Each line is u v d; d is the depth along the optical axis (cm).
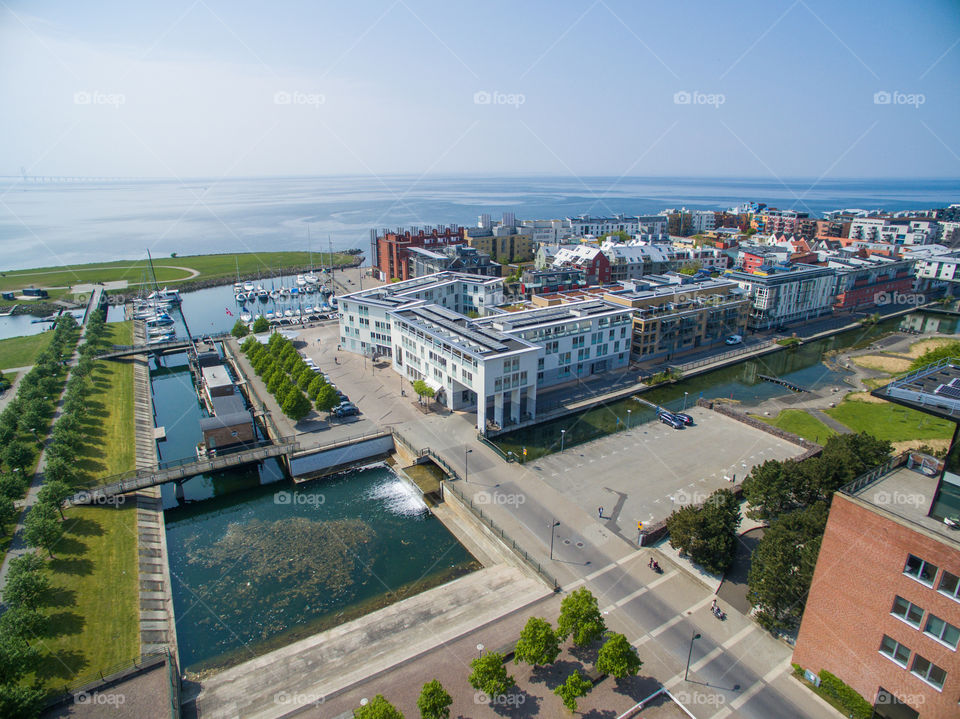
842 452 7206
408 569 6706
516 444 9362
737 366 14025
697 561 6116
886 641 4116
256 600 6228
